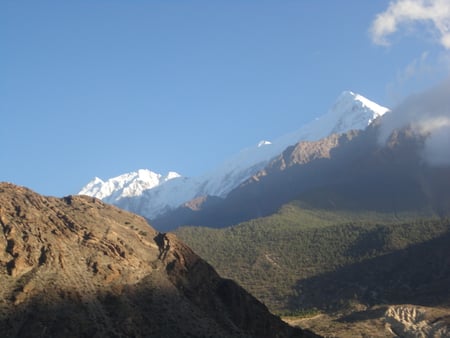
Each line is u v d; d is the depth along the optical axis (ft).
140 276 308.81
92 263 297.12
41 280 272.31
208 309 319.68
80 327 257.34
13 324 249.14
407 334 561.43
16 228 294.25
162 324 285.23
